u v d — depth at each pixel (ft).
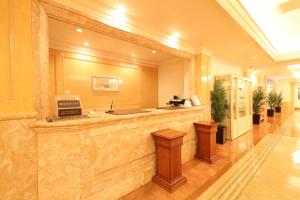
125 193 6.83
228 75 14.65
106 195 6.20
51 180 5.14
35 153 4.98
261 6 8.82
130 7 7.30
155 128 8.23
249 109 18.38
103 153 6.10
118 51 14.75
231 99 14.47
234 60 17.47
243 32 9.32
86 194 5.58
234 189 6.89
